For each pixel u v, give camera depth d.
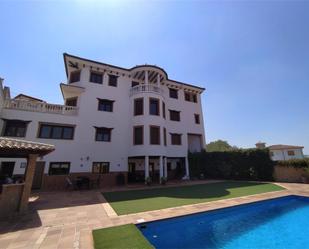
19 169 14.76
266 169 19.97
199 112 27.83
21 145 7.89
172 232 6.55
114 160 19.25
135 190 14.47
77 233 5.39
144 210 7.98
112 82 21.84
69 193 13.29
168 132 23.91
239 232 6.60
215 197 10.79
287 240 5.97
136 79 23.59
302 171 17.91
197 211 7.64
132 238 4.88
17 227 5.98
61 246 4.47
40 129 16.59
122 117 21.00
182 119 25.69
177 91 26.72
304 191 12.35
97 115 19.70
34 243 4.67
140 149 19.30
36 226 6.06
